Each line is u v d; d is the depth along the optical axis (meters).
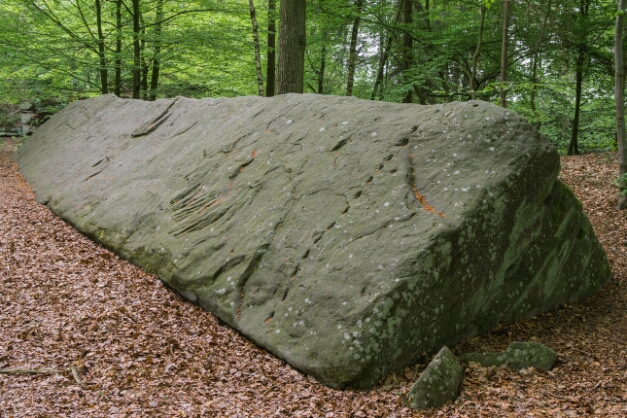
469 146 6.04
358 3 13.93
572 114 16.47
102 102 14.09
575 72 14.04
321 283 5.66
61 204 10.29
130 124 11.89
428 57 15.17
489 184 5.68
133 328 5.95
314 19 14.99
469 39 14.38
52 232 9.16
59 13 16.33
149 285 7.26
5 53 14.62
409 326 5.30
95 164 11.12
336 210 6.25
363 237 5.75
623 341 5.74
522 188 5.85
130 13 15.46
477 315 5.92
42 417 4.20
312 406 4.72
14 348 5.26
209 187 8.07
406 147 6.43
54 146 13.60
